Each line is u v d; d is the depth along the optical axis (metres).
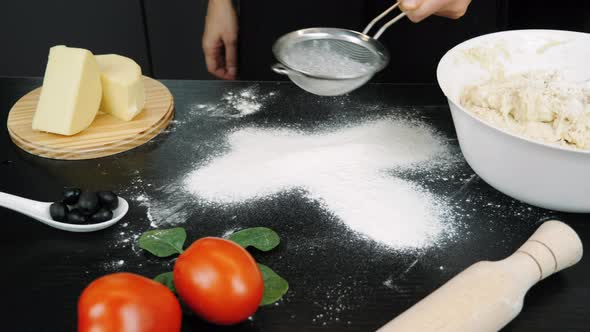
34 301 0.75
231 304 0.66
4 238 0.85
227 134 1.12
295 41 1.14
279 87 1.28
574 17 1.68
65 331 0.71
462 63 1.05
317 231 0.88
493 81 1.05
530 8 1.71
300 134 1.11
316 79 1.02
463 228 0.89
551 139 0.92
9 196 0.89
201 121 1.16
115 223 0.89
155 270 0.80
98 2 2.44
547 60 1.09
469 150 0.90
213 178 0.99
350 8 1.67
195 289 0.66
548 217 0.91
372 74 1.04
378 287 0.78
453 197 0.95
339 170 1.01
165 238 0.81
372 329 0.72
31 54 2.53
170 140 1.10
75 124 1.07
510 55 1.09
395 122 1.16
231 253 0.68
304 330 0.72
